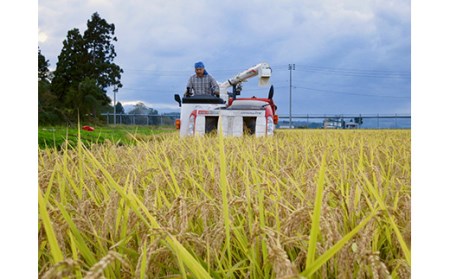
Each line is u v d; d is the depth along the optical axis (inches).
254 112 453.4
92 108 1274.6
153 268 73.1
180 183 119.4
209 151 189.0
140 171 127.9
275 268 52.3
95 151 205.0
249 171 145.5
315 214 57.9
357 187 98.9
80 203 93.5
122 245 77.0
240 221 93.0
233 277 77.2
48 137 313.6
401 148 210.2
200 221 95.4
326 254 53.9
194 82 577.9
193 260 60.7
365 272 72.7
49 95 1347.2
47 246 81.3
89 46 1496.1
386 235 87.8
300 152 199.0
